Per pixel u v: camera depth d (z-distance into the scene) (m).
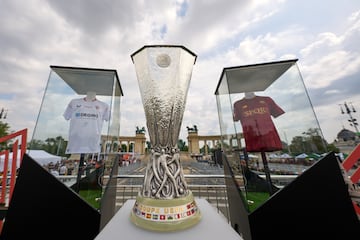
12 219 1.19
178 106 1.14
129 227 0.90
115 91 2.26
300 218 1.26
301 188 1.29
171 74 1.14
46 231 1.22
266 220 1.34
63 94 2.07
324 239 1.18
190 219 0.90
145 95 1.18
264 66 1.95
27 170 1.28
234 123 2.12
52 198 1.27
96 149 2.03
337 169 1.26
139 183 3.48
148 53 1.17
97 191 1.96
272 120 2.16
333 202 1.21
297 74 1.89
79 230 1.27
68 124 2.03
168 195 0.95
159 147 1.06
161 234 0.82
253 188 1.91
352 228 1.14
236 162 2.08
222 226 0.91
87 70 1.91
